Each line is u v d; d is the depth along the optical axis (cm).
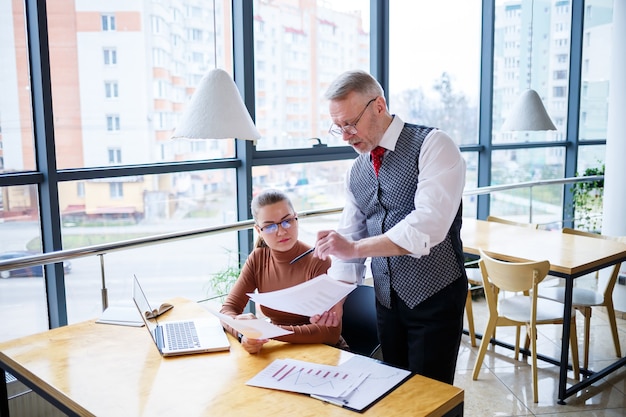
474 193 443
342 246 190
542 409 310
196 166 398
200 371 177
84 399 161
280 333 184
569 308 309
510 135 584
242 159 418
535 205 614
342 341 224
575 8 599
